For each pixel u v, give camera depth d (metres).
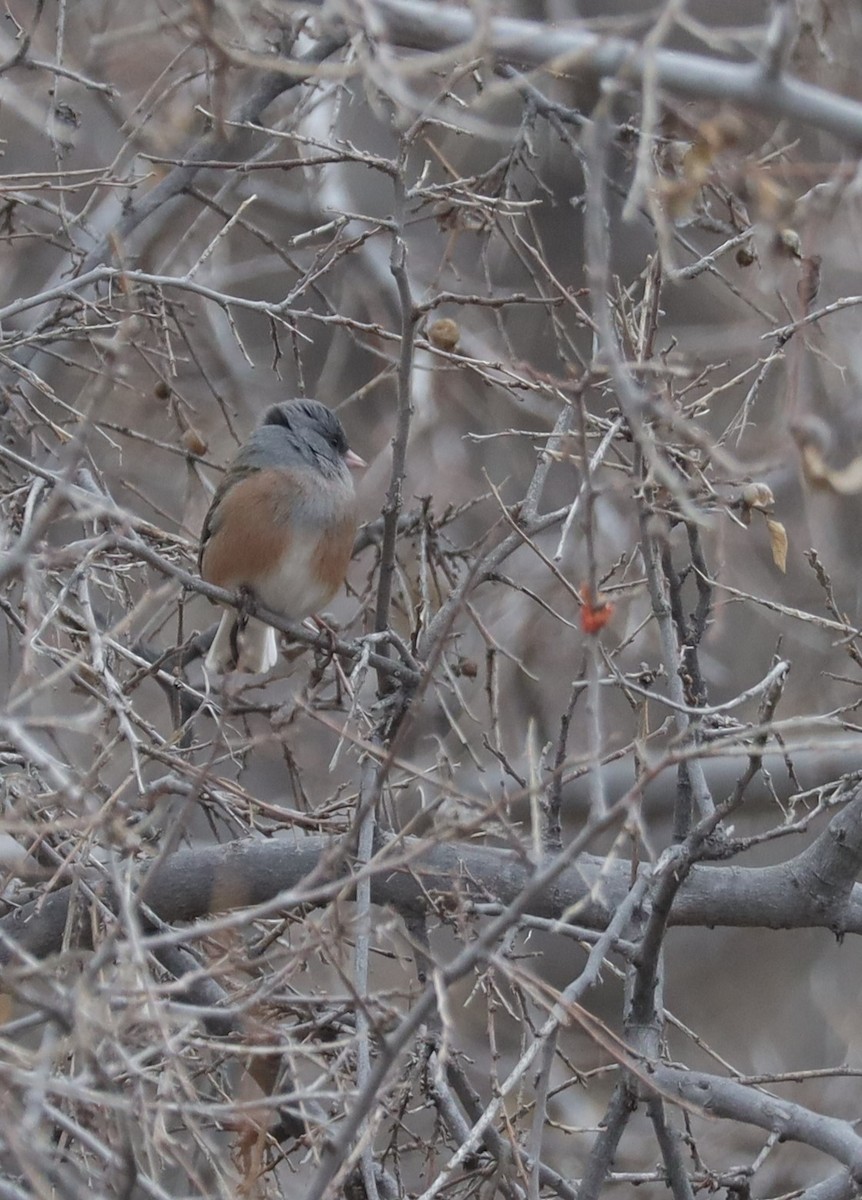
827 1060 18.56
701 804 8.65
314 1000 7.05
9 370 11.95
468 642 16.20
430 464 17.36
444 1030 6.62
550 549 17.33
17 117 16.16
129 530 9.17
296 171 17.73
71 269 12.27
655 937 8.38
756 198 9.74
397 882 9.74
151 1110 6.96
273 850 10.08
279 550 11.27
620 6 19.08
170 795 10.88
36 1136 6.30
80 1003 6.07
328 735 15.14
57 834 8.98
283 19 10.90
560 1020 7.07
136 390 12.99
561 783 9.63
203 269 16.17
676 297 18.77
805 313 9.61
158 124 12.76
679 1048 19.00
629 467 9.53
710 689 17.97
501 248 17.94
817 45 11.17
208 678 10.12
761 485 8.80
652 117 7.39
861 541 17.44
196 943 8.77
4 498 9.90
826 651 16.78
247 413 16.36
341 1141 6.11
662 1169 9.25
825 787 8.59
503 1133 8.65
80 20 14.22
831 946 19.44
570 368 9.20
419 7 8.88
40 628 8.05
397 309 16.59
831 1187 9.01
